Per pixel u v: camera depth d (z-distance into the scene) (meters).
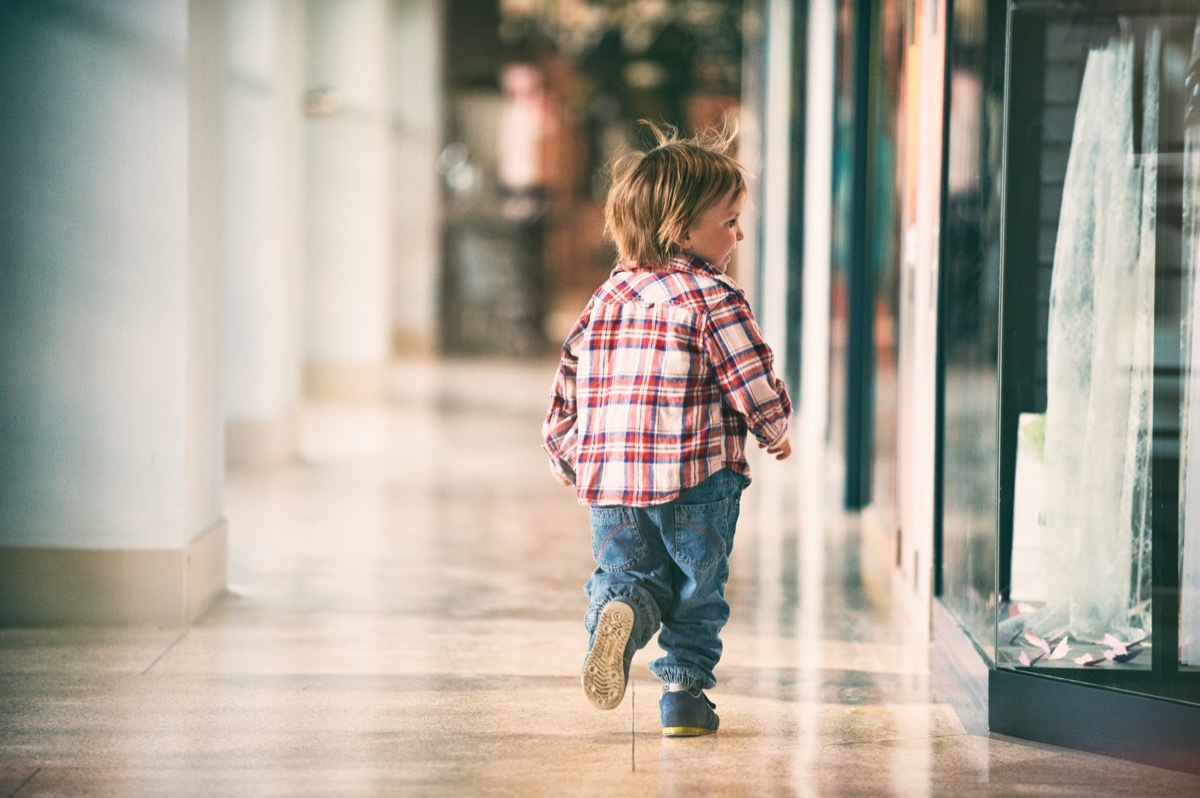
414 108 20.34
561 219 24.23
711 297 3.73
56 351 5.49
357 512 8.46
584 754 3.91
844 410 8.52
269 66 10.22
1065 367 4.33
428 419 13.75
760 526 8.08
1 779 3.69
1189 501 4.10
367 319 15.34
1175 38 4.19
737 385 3.68
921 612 5.36
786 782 3.67
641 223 3.83
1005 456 4.36
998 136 4.58
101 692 4.57
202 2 5.66
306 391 15.31
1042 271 4.37
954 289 5.16
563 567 6.87
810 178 10.01
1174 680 4.04
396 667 4.92
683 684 4.02
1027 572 4.36
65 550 5.53
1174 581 4.13
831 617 5.80
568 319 24.56
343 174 15.20
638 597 3.75
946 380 5.18
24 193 5.45
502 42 24.06
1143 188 4.27
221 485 6.21
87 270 5.47
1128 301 4.27
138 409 5.51
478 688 4.64
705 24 22.41
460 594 6.22
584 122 24.50
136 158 5.45
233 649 5.17
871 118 7.93
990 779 3.71
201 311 5.76
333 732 4.12
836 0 8.90
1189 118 4.16
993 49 4.66
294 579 6.50
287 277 10.80
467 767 3.79
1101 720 3.94
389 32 16.06
